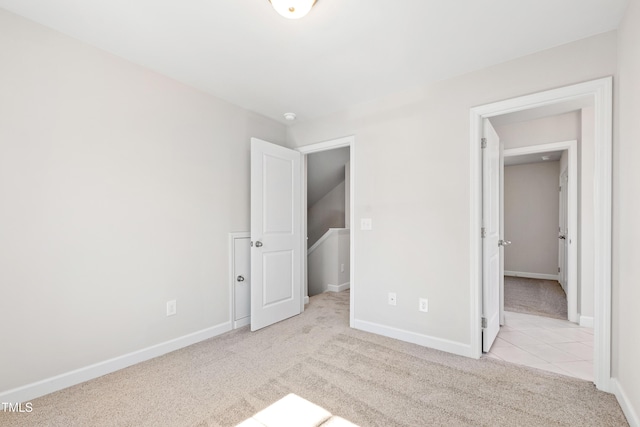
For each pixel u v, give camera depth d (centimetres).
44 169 182
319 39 193
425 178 257
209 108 276
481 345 238
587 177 300
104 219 207
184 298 254
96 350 203
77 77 195
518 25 180
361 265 294
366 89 267
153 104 235
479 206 234
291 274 335
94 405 171
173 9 165
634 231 152
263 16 170
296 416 162
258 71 236
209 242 275
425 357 232
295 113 323
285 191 328
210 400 176
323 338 271
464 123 238
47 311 182
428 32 187
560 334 281
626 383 162
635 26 150
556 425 154
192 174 262
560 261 497
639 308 143
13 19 171
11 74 170
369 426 154
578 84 194
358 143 298
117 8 164
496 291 279
